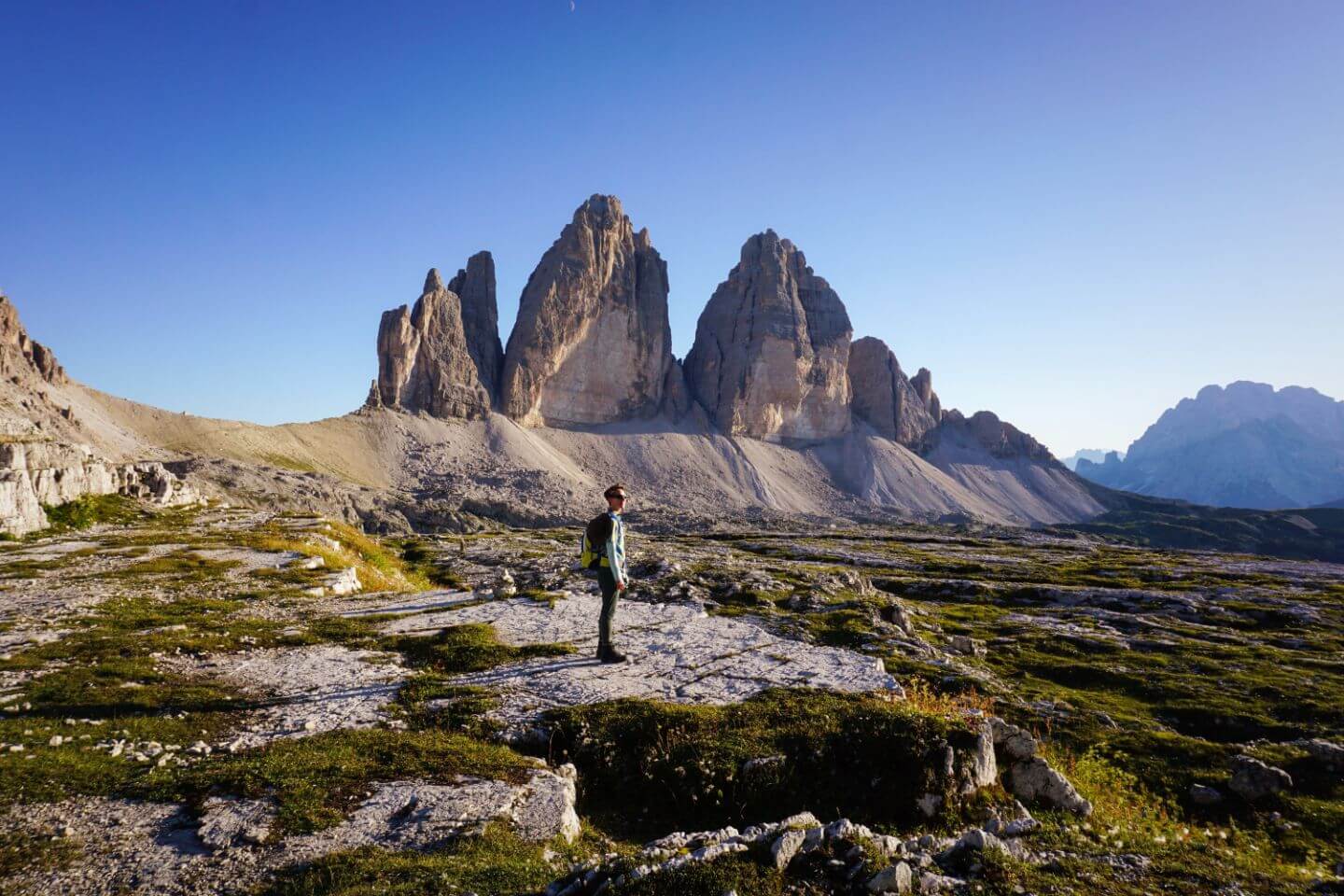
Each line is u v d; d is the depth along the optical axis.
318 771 9.64
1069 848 7.78
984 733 10.70
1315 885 6.77
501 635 18.73
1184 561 98.31
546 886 6.78
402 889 6.55
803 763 10.40
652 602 26.14
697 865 6.54
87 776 9.43
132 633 18.38
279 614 22.22
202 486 144.50
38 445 49.00
